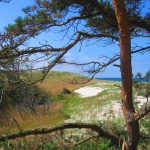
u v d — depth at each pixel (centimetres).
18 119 2619
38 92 3497
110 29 933
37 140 819
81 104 3656
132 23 835
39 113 3036
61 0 816
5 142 772
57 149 804
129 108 662
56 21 811
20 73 727
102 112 2658
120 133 854
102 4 869
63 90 5044
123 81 659
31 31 775
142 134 880
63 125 799
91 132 874
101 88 4934
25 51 732
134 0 905
